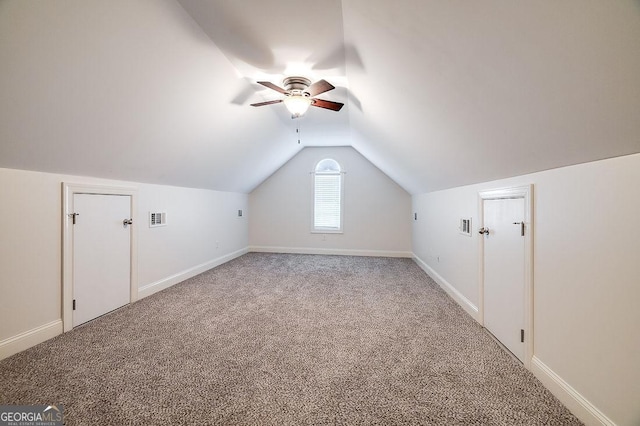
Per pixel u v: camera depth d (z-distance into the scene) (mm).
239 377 1638
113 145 2244
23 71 1393
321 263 4961
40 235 2027
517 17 881
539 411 1365
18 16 1204
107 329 2266
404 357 1866
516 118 1338
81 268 2336
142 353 1894
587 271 1259
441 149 2400
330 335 2193
